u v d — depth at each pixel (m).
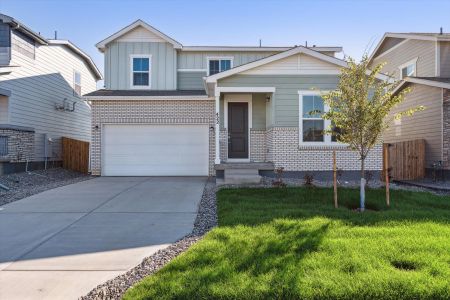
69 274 4.43
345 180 12.49
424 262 4.41
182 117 15.33
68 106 19.89
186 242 5.64
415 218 6.72
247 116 14.62
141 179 14.05
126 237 5.96
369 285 3.80
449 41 15.57
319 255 4.64
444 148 13.80
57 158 18.30
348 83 7.87
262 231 5.83
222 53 18.03
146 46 17.67
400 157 13.98
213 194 10.02
